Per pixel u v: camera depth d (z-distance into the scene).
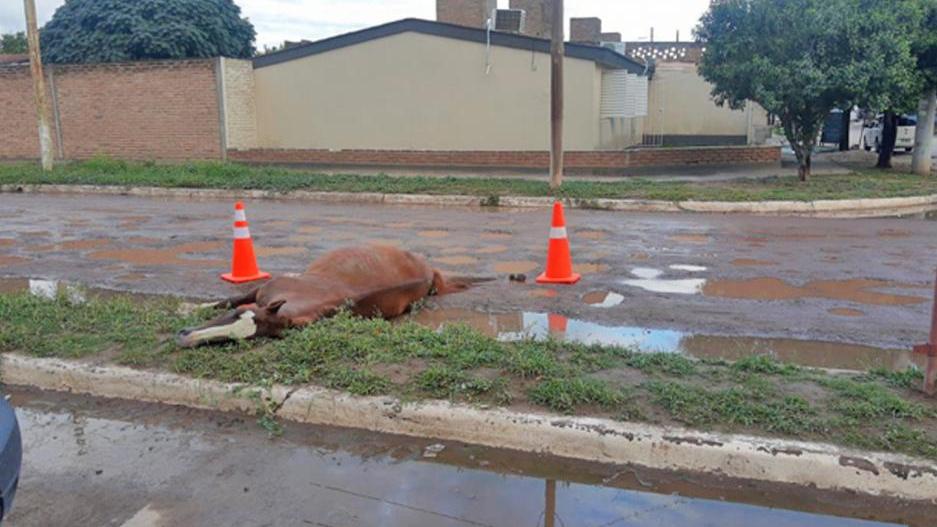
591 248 9.92
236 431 4.30
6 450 2.65
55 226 12.29
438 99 20.91
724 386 4.39
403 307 6.50
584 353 4.96
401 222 12.59
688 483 3.68
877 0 15.74
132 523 3.37
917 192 15.64
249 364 4.80
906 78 15.52
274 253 9.63
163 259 9.33
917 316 6.47
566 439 3.93
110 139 24.16
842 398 4.18
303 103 22.70
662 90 26.00
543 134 19.88
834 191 15.59
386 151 20.70
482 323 6.32
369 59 21.53
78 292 7.54
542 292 7.41
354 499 3.55
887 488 3.52
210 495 3.60
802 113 16.84
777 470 3.65
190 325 5.58
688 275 8.19
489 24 19.91
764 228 11.71
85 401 4.75
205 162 22.23
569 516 3.39
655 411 4.07
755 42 15.99
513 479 3.74
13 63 26.33
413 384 4.46
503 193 15.45
